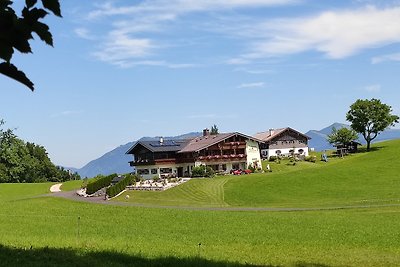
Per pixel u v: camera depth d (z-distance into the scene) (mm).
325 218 41312
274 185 74500
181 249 23562
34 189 108812
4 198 86438
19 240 24031
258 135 155875
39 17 4953
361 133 130625
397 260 21406
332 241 27797
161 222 38969
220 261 19953
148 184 85062
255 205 59344
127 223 38250
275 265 19938
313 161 122938
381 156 96500
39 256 17625
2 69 5062
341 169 84938
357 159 98688
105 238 28219
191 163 112250
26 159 164500
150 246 24375
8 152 158875
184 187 79750
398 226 34844
